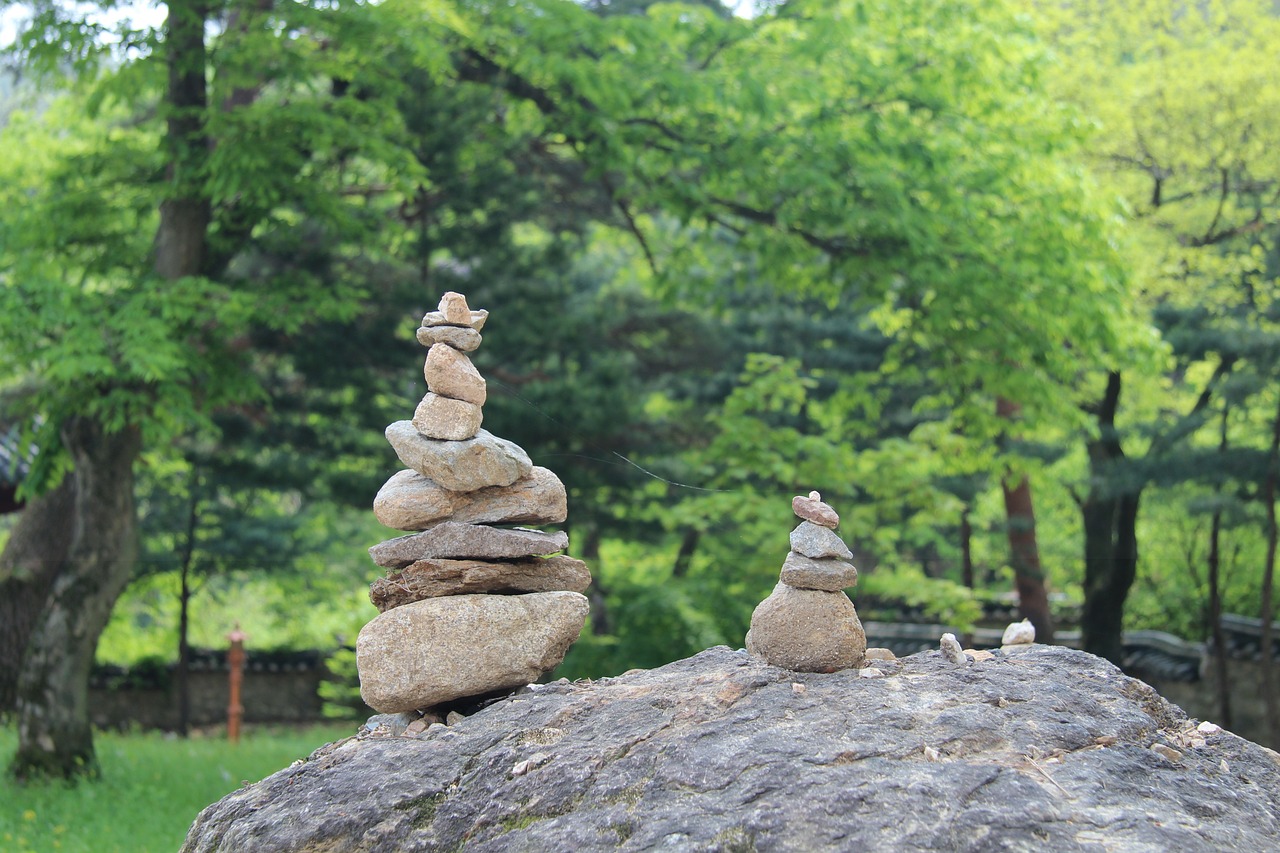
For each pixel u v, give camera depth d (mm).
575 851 3121
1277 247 13312
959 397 13742
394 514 4367
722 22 12023
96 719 18156
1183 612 18562
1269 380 12594
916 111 12680
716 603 13102
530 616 4305
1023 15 12594
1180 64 14062
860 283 12938
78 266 11008
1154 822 2955
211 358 10477
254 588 21391
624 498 13984
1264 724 14836
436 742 3799
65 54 9688
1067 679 3965
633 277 18125
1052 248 12180
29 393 13062
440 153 12859
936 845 2863
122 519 10688
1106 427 13516
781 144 11930
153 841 8289
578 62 11219
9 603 14031
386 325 12703
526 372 13836
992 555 20562
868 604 15664
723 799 3141
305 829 3445
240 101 11852
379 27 9961
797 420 16797
